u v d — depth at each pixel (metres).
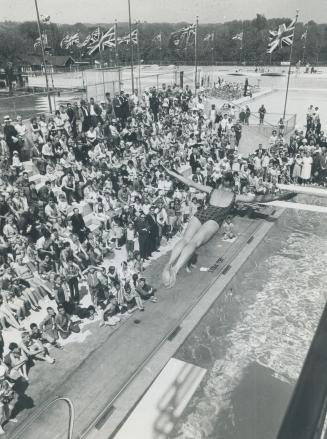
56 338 15.00
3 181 19.45
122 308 16.50
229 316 16.67
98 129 25.89
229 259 20.52
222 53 77.56
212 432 11.68
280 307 17.20
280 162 27.78
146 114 30.94
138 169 24.75
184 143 30.30
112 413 12.23
